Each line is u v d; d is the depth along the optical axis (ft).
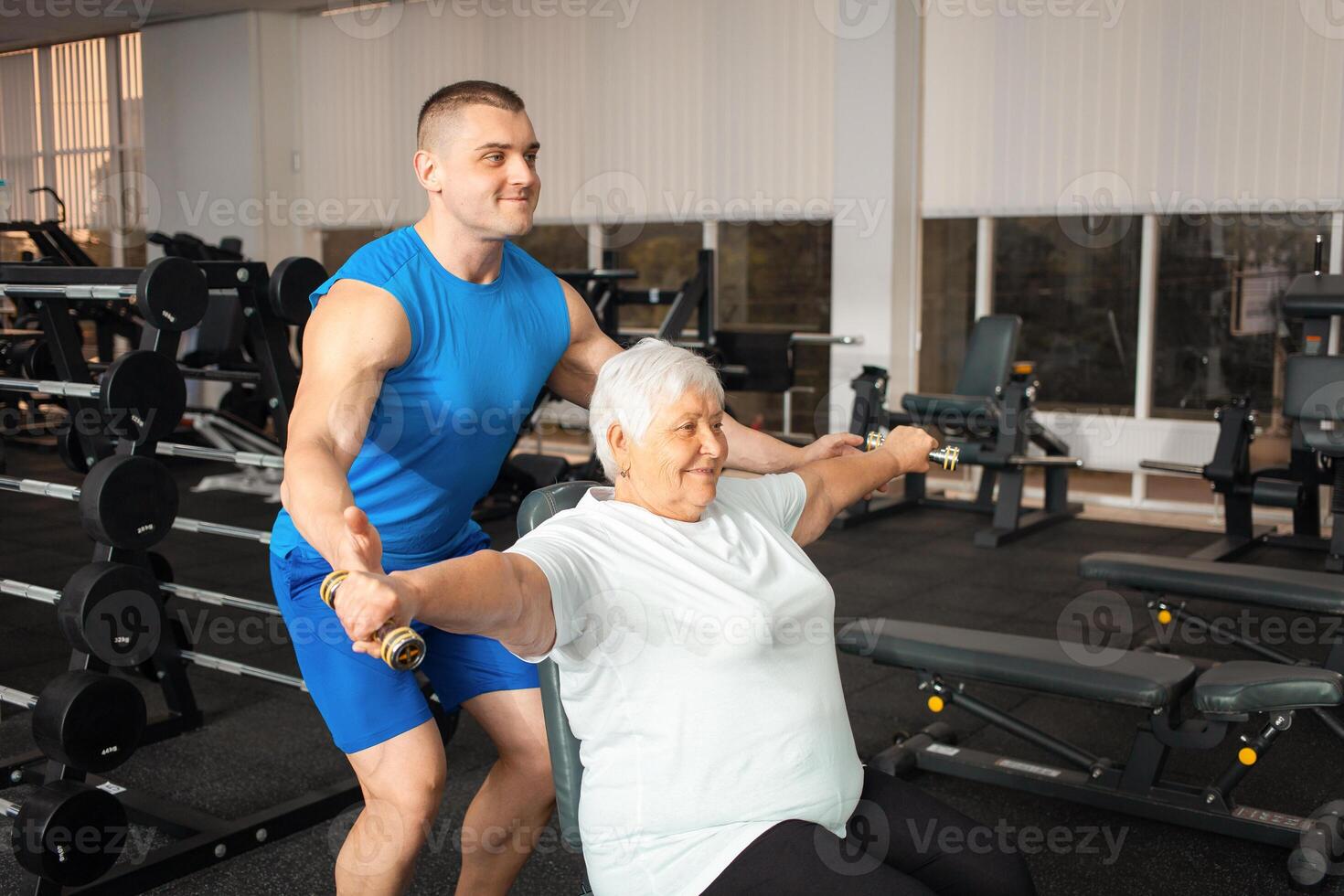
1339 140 15.26
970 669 7.24
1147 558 8.99
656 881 4.09
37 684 9.91
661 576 4.19
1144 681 6.77
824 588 4.55
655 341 4.53
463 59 22.33
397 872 5.07
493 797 5.37
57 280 7.49
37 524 16.25
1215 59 15.99
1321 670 6.48
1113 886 6.63
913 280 18.92
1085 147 17.16
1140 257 17.29
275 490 18.47
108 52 25.55
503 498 16.98
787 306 20.04
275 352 8.13
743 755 4.09
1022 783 7.77
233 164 24.11
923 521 17.02
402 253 4.99
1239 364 16.85
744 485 4.99
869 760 8.21
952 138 18.28
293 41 24.04
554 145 21.74
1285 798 7.73
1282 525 16.65
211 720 9.32
